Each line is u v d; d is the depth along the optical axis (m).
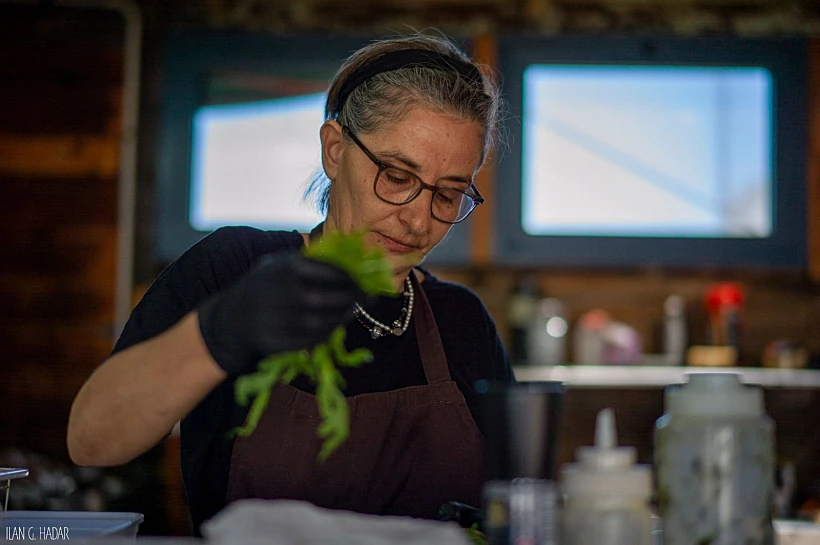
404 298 1.51
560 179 3.41
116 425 1.08
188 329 1.00
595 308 3.43
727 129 3.41
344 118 1.41
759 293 3.46
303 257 0.87
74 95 3.31
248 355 0.96
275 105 3.42
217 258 1.38
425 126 1.31
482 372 1.56
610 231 3.41
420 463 1.40
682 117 3.41
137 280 3.36
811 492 3.30
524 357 3.25
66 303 3.28
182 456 1.40
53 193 3.30
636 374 3.21
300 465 1.32
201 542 0.85
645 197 3.42
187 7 3.39
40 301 3.27
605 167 3.41
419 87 1.34
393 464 1.38
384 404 1.39
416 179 1.33
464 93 1.35
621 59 3.40
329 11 3.42
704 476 0.91
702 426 0.92
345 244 0.87
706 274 3.43
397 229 1.35
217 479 1.35
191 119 3.40
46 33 3.32
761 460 0.92
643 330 3.43
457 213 1.42
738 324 3.29
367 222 1.36
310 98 3.43
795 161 3.40
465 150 1.34
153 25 3.39
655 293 3.44
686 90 3.41
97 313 3.27
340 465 1.34
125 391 1.04
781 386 3.30
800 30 3.39
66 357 3.26
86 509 2.93
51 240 3.29
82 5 3.32
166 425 1.08
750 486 0.91
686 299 3.44
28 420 3.23
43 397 3.25
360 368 1.43
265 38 3.42
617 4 3.40
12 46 3.32
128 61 3.32
